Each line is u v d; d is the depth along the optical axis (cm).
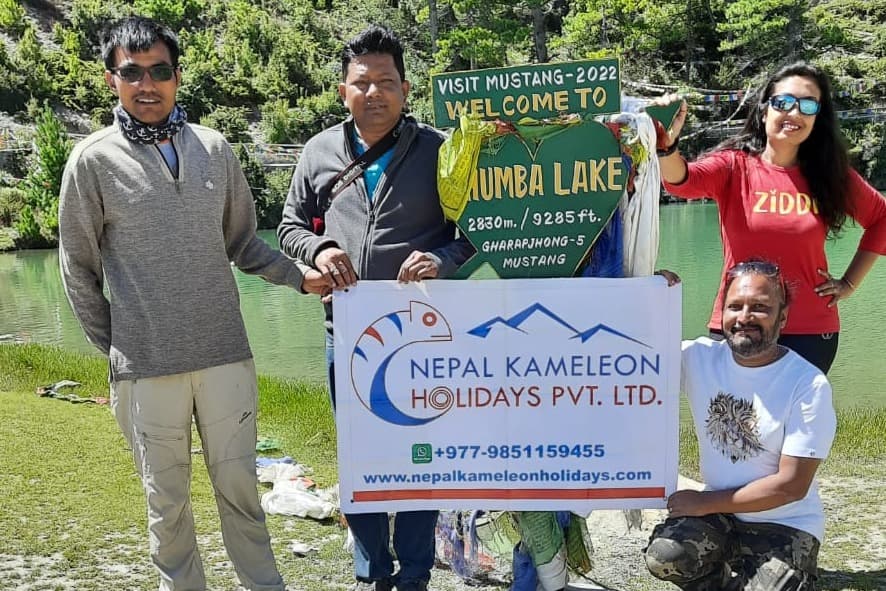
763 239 356
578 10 5250
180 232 306
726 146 378
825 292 356
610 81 295
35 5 6425
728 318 285
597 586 372
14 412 648
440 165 304
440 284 302
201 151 312
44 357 945
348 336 305
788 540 284
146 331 307
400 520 325
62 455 532
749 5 4666
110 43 300
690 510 291
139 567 377
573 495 310
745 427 287
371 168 318
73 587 357
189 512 328
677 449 306
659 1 4981
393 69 312
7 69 5312
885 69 4497
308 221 332
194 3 6925
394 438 309
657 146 323
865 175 3891
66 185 300
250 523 334
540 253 309
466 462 310
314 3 7569
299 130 5303
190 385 316
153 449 313
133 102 299
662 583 375
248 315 1584
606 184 304
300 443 630
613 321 302
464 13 5244
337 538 420
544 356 304
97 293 313
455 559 374
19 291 2236
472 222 306
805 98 341
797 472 275
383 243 315
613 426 307
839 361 1023
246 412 326
